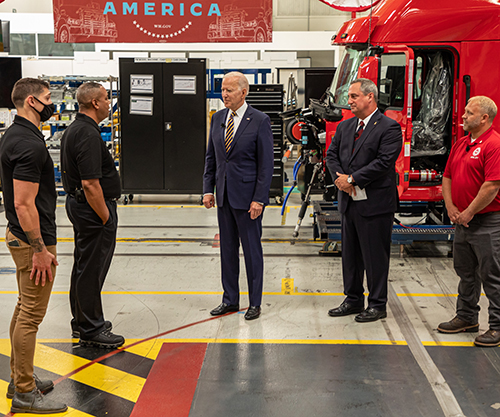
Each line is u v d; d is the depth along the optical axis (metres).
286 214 8.52
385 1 6.12
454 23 5.85
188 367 3.52
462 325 4.04
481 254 3.76
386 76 5.78
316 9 16.77
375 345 3.85
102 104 3.51
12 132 2.84
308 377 3.38
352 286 4.38
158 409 3.02
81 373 3.44
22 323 2.95
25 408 2.96
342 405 3.06
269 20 9.13
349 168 4.18
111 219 3.68
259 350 3.77
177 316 4.41
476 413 2.96
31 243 2.82
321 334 4.05
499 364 3.55
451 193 3.97
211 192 4.43
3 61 10.98
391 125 4.02
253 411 3.00
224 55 14.50
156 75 9.12
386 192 4.08
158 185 9.43
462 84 5.95
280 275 5.51
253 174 4.20
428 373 3.42
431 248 6.54
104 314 4.45
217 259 6.09
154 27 9.15
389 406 3.04
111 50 14.70
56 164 9.91
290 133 6.94
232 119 4.20
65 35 9.12
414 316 4.40
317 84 9.84
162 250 6.45
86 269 3.67
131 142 9.31
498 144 3.61
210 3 9.11
